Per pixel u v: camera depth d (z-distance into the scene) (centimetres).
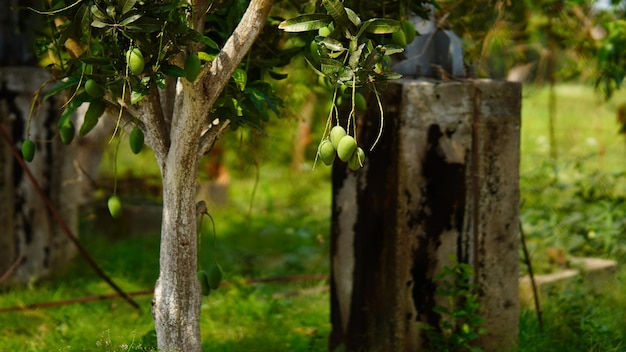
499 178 496
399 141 480
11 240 695
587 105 1411
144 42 349
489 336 504
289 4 509
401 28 367
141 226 918
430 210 487
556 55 876
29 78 686
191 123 369
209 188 1072
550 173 993
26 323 594
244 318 600
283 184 1189
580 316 563
